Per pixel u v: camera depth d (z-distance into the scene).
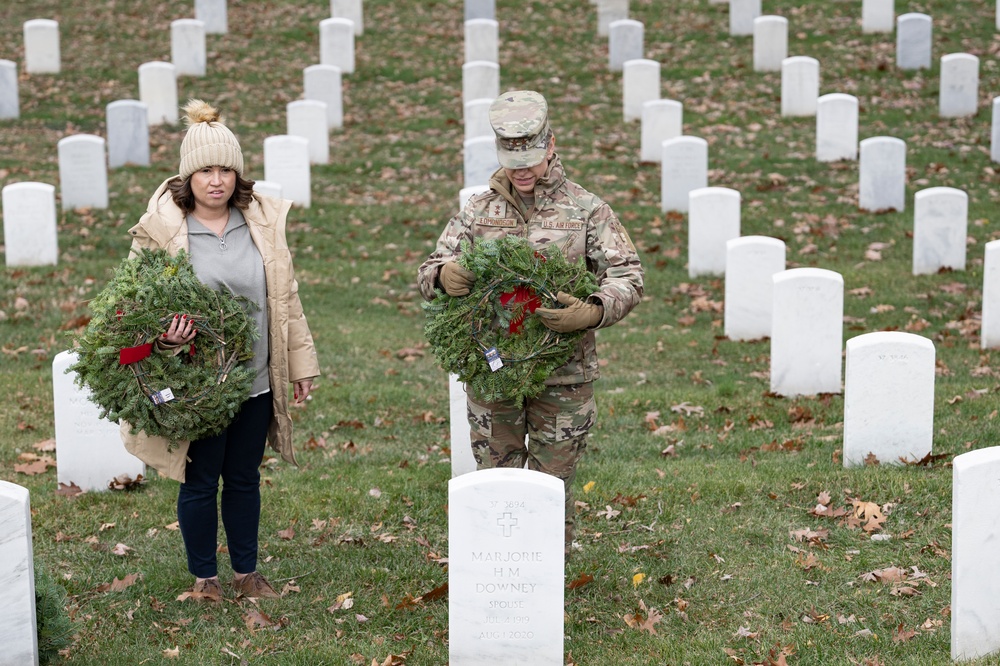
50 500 6.80
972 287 11.68
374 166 16.45
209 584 5.38
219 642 5.07
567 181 5.14
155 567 5.81
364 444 8.13
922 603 5.36
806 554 5.93
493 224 5.13
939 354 9.93
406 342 10.79
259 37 22.34
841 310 8.75
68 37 21.97
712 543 6.09
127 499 6.83
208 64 20.78
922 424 7.14
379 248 13.60
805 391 8.88
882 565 5.78
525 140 4.89
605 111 18.72
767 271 10.52
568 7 24.12
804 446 7.73
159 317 4.77
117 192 14.70
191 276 4.89
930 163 15.65
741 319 10.66
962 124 17.33
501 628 4.70
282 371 5.21
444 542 6.25
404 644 5.09
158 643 5.08
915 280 11.97
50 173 15.45
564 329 4.83
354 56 21.44
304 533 6.37
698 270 12.56
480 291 4.93
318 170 16.28
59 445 6.93
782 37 19.98
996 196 14.41
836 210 14.16
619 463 7.48
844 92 18.88
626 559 5.92
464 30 21.83
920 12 22.06
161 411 4.81
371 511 6.62
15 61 20.66
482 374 5.00
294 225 14.14
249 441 5.24
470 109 16.42
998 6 21.06
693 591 5.57
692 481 6.93
